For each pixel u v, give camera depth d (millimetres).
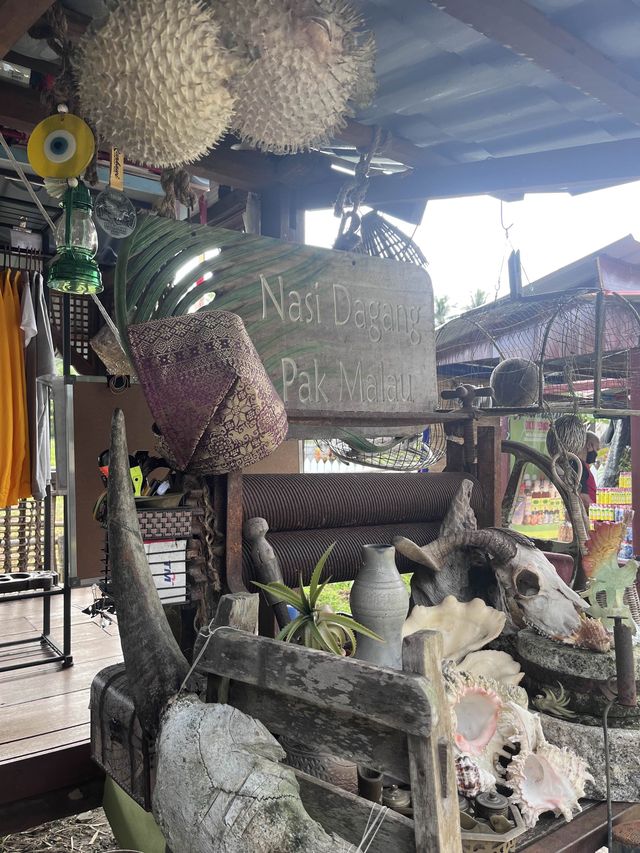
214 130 1454
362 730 999
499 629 1739
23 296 3613
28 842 2318
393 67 2135
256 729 1083
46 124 1675
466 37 1935
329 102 1560
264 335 2061
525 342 5133
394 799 1310
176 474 1756
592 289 3443
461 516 2057
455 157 2879
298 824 949
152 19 1267
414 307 2416
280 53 1405
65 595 3016
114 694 1546
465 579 2021
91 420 4457
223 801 997
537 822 1426
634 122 2242
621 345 4555
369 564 1554
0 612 3979
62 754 2064
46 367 3676
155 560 1562
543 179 2426
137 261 1856
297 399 2105
